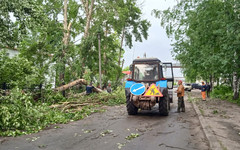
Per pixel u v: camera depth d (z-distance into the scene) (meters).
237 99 16.39
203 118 8.02
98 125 7.23
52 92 13.09
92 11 22.77
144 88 9.17
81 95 15.28
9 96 7.20
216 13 12.77
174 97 22.64
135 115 9.55
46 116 8.03
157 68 9.93
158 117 8.91
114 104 13.87
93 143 5.03
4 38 8.62
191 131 6.20
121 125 7.16
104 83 23.55
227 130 6.07
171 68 11.88
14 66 9.01
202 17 13.47
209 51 14.46
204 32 13.87
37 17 8.63
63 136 5.75
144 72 10.02
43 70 15.58
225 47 11.61
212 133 5.68
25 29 8.80
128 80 10.11
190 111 10.79
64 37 20.67
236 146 4.59
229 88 24.52
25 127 6.51
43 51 19.86
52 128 6.82
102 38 21.52
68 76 20.47
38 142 5.17
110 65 24.64
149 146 4.76
